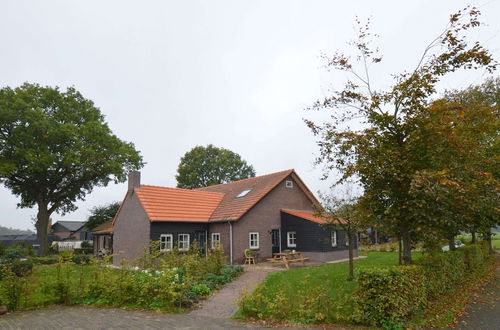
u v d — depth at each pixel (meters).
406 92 9.95
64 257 11.68
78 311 9.56
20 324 8.28
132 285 10.22
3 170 29.62
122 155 37.03
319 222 21.25
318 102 13.30
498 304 9.31
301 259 19.00
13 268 17.12
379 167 9.50
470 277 13.27
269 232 22.97
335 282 11.98
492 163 10.19
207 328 7.71
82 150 33.00
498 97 20.03
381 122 10.28
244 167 57.94
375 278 7.58
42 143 31.73
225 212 22.48
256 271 16.67
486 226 13.73
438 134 8.96
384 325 7.36
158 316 8.88
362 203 10.37
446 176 8.29
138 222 21.06
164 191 23.30
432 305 8.90
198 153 53.91
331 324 7.73
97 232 30.27
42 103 33.84
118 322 8.30
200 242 22.08
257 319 8.33
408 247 10.32
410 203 9.13
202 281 12.73
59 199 37.09
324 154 11.06
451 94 15.28
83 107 36.72
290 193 25.17
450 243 14.75
